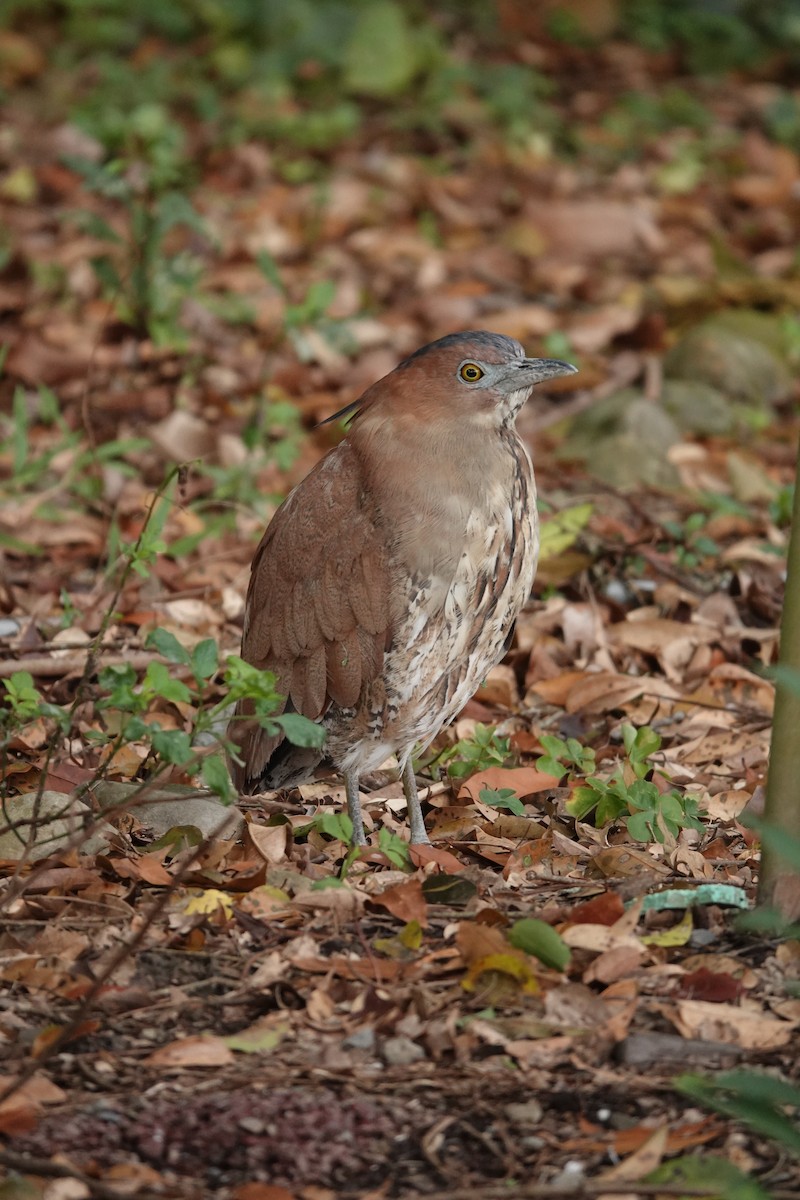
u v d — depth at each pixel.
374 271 20.62
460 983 7.11
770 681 11.27
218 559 13.30
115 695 7.21
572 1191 5.68
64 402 16.59
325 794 9.87
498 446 8.70
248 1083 6.46
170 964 7.30
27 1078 6.19
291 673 8.91
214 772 6.86
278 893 7.81
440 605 8.60
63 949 7.37
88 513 14.38
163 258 17.95
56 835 8.27
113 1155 6.00
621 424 15.52
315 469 9.03
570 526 12.88
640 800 8.77
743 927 7.32
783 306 19.08
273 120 25.52
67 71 27.03
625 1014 6.78
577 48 30.77
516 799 9.01
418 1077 6.50
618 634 11.98
